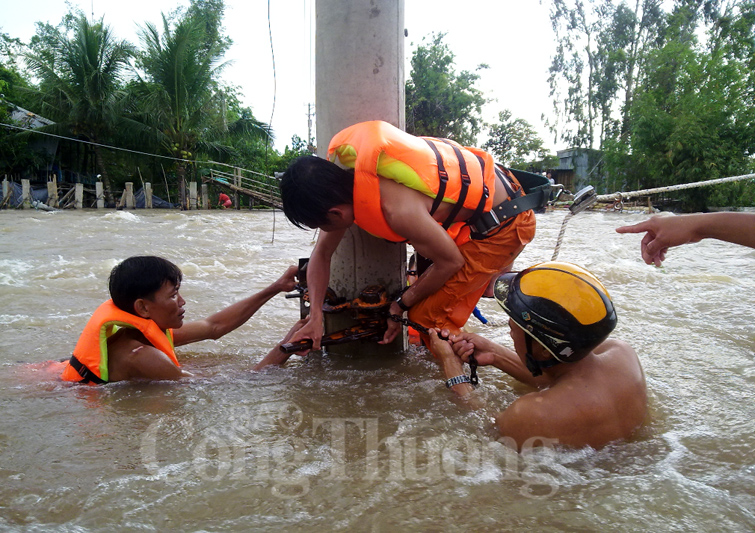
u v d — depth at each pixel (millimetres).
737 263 7199
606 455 2041
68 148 26562
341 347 3412
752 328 3852
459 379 2625
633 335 3668
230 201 25922
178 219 16703
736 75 23078
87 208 23562
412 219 2576
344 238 3369
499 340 3791
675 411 2420
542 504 1686
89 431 2203
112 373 2826
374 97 3227
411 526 1568
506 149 38469
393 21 3229
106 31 23594
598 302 2055
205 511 1642
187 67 24641
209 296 5090
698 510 1642
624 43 33500
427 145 2746
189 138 25656
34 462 1939
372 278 3375
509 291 2230
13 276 5816
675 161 23656
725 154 22750
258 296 3506
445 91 34156
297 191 2574
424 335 3221
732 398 2570
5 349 3406
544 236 11367
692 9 30500
